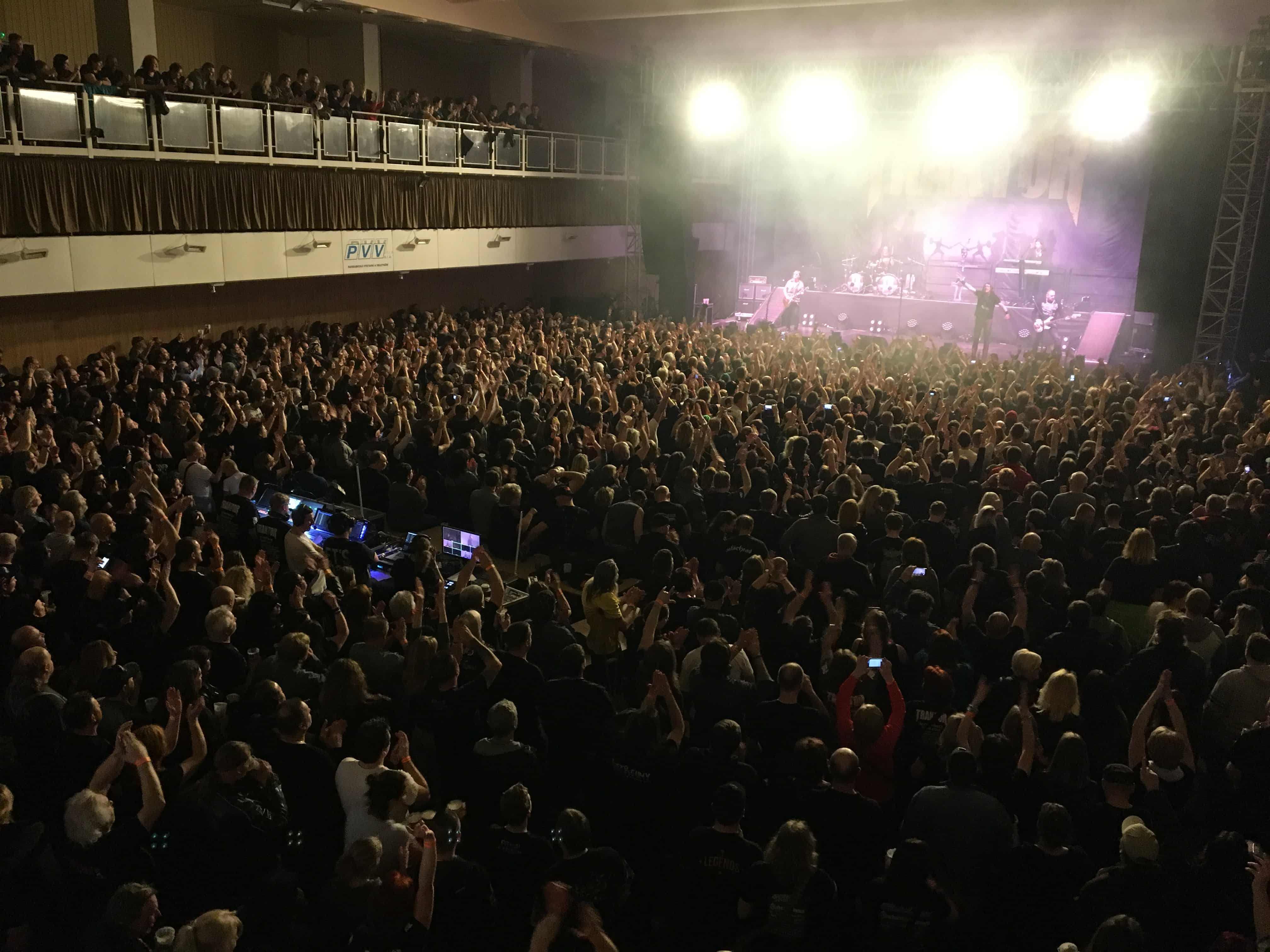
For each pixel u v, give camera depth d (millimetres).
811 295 32000
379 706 5602
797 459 11070
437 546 10297
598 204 28453
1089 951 3928
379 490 11133
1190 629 6949
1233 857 4395
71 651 6625
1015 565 7770
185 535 8266
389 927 4223
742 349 20578
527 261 26188
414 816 5398
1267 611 7484
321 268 20500
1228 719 6129
